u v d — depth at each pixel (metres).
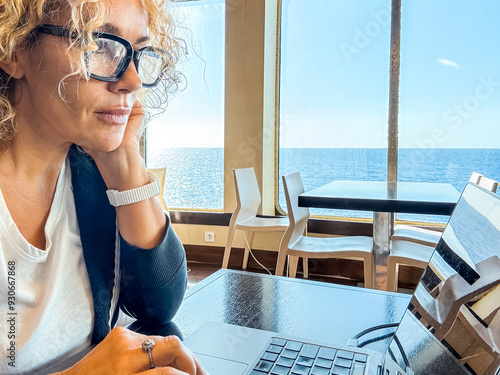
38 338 0.57
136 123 0.70
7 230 0.54
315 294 0.81
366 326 0.65
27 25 0.45
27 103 0.53
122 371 0.39
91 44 0.46
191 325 0.67
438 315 0.43
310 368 0.49
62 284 0.61
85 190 0.66
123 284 0.70
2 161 0.56
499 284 0.34
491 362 0.31
